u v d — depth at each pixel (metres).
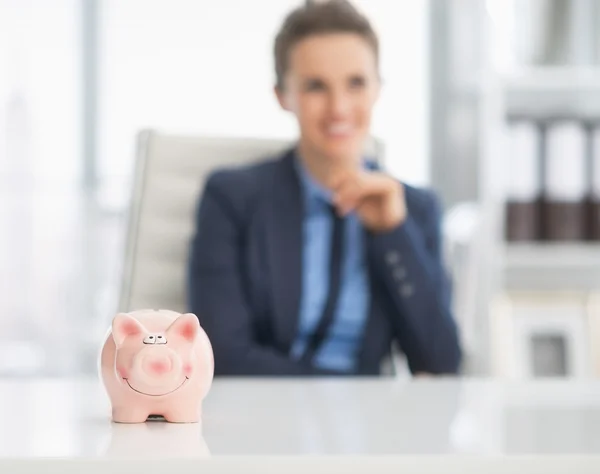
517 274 2.60
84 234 3.43
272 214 1.50
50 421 0.55
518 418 0.57
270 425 0.53
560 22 2.78
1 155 3.44
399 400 0.70
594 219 2.50
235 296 1.46
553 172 2.50
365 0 3.45
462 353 1.56
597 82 2.54
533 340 2.40
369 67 1.54
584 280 2.58
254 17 3.44
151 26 3.45
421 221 1.61
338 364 1.45
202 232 1.50
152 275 1.63
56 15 3.46
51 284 3.41
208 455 0.40
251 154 1.70
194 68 3.45
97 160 3.46
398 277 1.47
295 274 1.47
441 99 3.42
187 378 0.54
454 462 0.41
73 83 3.46
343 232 1.50
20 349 3.38
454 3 3.41
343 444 0.44
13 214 3.42
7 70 3.46
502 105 2.55
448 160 3.40
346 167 1.54
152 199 1.65
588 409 0.63
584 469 0.41
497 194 2.45
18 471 0.39
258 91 3.45
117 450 0.42
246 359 1.39
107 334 0.56
